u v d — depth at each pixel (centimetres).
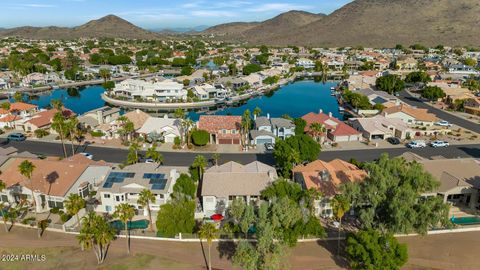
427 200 5997
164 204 6688
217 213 7181
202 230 5372
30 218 6994
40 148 11138
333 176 7531
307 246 6094
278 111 17162
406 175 6156
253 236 6222
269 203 6575
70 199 6191
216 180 7419
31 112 14788
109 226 6066
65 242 6209
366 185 6188
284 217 5847
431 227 6494
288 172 8381
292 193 6900
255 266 5203
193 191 7419
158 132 11862
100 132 12150
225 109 17862
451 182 7488
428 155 10619
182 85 19450
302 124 11869
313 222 6178
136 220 6981
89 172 7981
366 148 11250
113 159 10225
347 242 5653
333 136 11844
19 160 8319
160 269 5553
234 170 7844
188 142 11388
